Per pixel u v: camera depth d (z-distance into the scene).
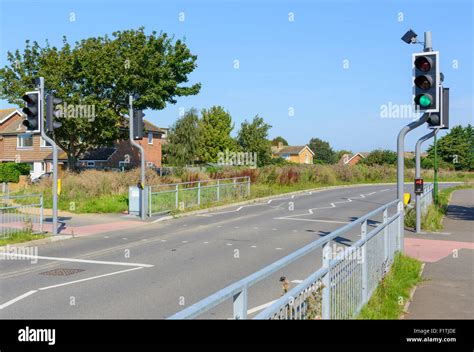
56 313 7.22
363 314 6.39
